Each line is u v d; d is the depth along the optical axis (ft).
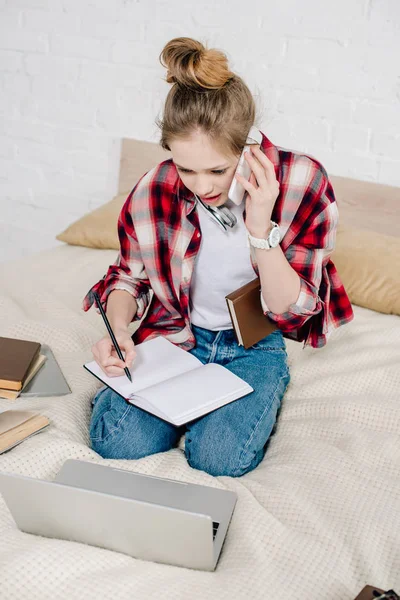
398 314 6.47
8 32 9.16
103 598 3.31
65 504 3.53
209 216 4.73
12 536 3.73
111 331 4.70
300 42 7.48
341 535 3.83
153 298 5.40
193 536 3.40
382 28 7.04
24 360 5.19
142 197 4.94
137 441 4.54
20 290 6.81
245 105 4.20
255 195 4.21
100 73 8.75
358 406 4.97
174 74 4.12
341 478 4.26
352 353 5.74
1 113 9.61
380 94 7.25
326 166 7.75
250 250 4.71
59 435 4.54
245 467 4.46
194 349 5.16
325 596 3.46
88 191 9.40
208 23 7.92
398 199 7.40
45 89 9.18
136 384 4.64
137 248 5.11
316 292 4.69
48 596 3.33
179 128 4.12
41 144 9.48
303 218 4.67
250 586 3.42
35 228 10.00
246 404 4.63
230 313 4.58
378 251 6.75
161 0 8.11
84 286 7.00
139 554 3.64
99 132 9.02
